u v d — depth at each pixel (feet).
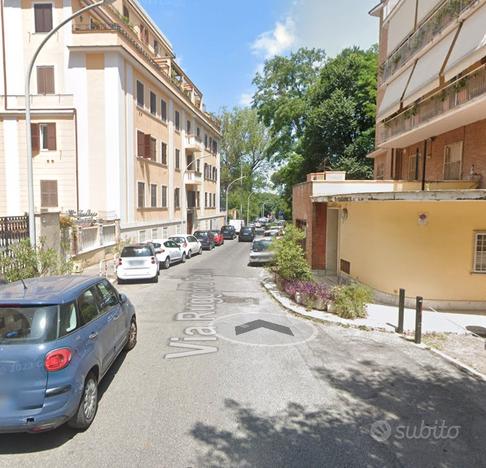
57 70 70.49
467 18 38.99
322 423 14.88
